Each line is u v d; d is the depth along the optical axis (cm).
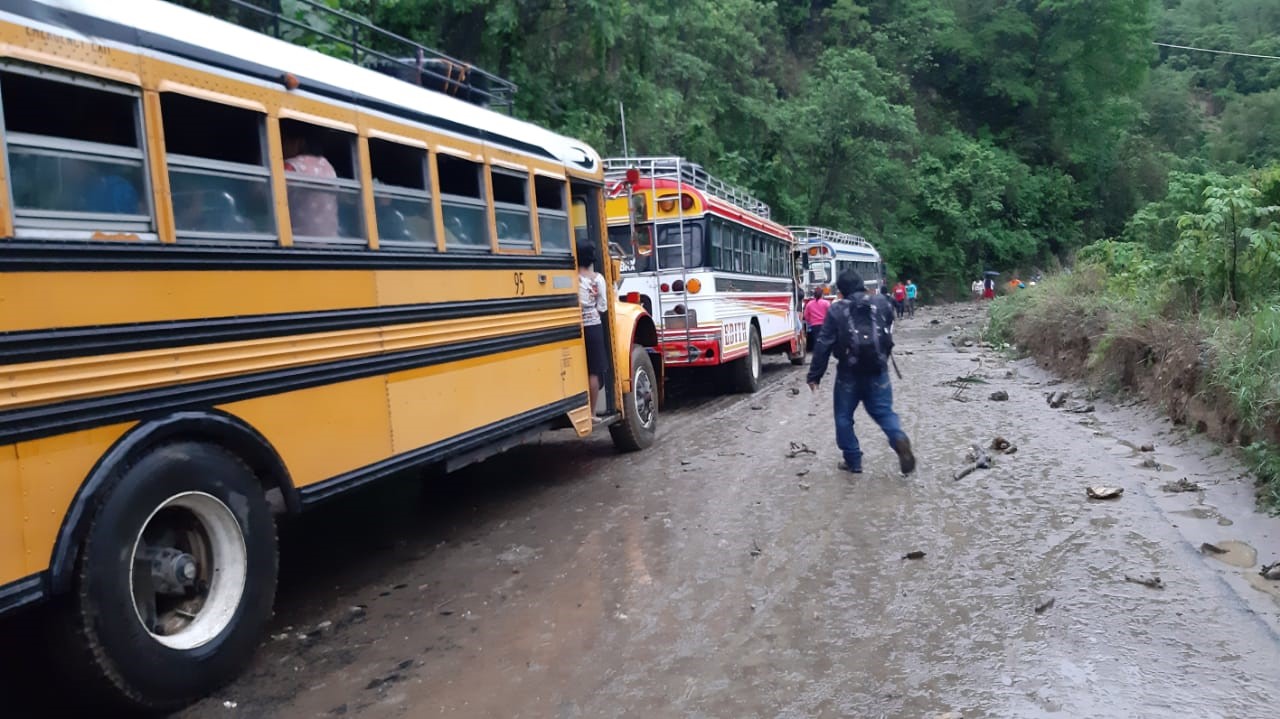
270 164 473
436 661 457
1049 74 5900
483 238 678
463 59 1426
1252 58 7481
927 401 1232
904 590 521
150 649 383
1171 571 533
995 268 5309
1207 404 852
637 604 521
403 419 568
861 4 5325
